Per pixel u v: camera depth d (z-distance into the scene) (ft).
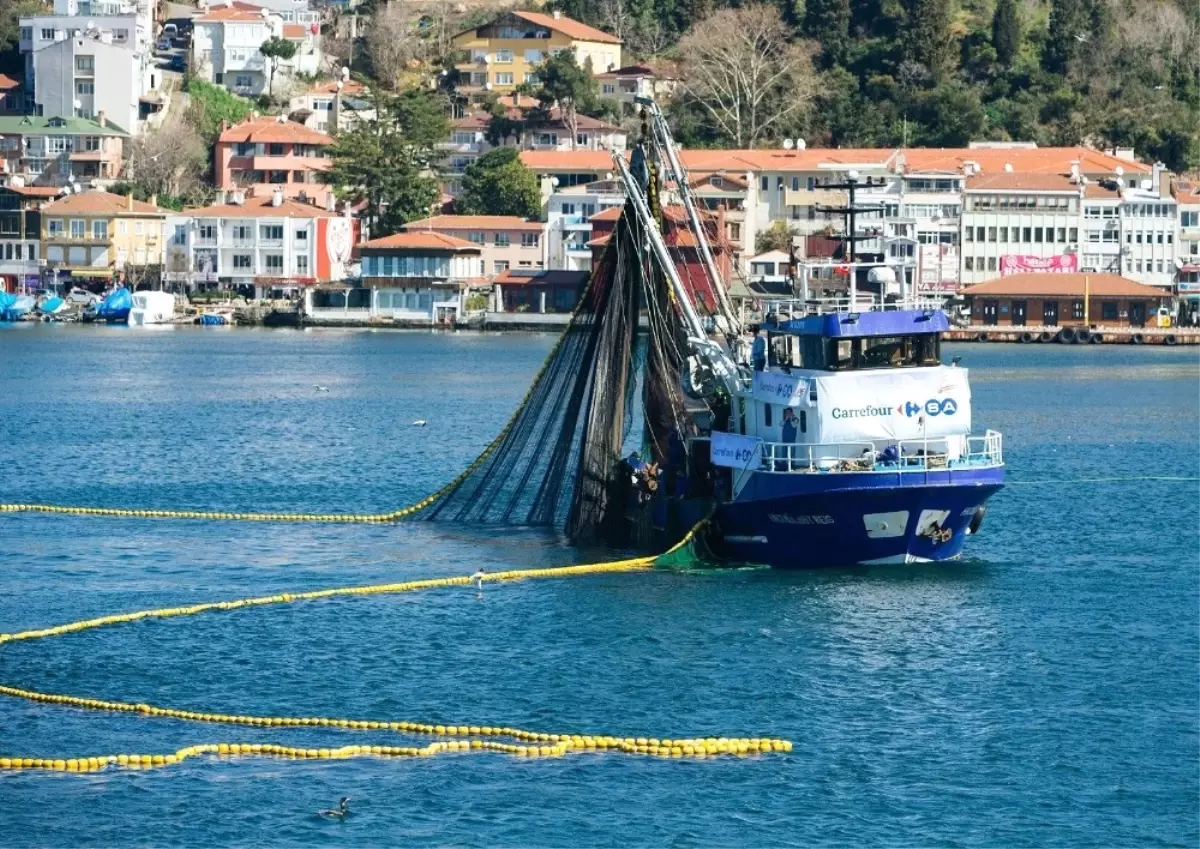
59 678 325.01
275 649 342.44
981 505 389.19
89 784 273.13
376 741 291.38
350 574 409.49
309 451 645.10
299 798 268.41
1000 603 371.76
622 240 414.41
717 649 336.29
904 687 315.78
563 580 388.57
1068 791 271.69
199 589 398.01
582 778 276.00
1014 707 306.35
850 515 376.07
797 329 379.35
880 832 257.96
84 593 395.34
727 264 583.58
